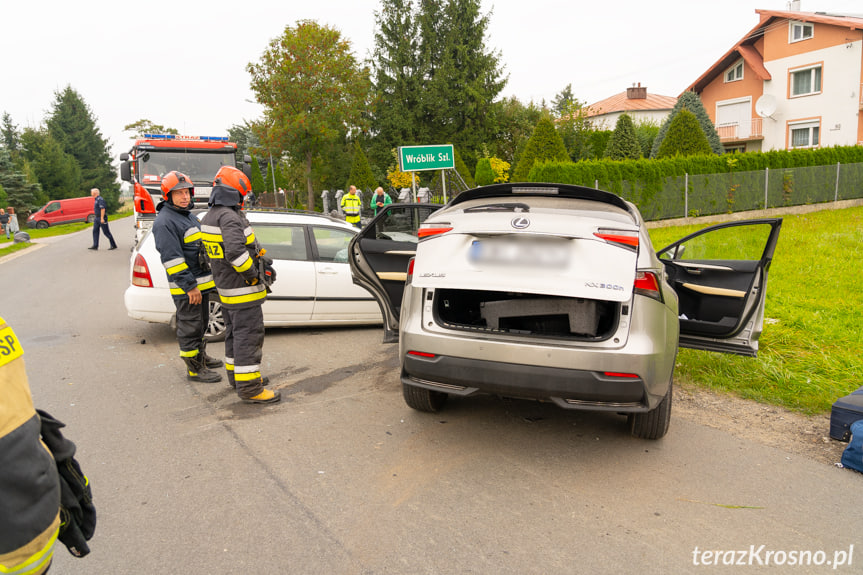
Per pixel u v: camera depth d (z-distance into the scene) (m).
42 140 60.25
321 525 2.83
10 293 10.30
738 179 20.66
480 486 3.20
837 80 27.92
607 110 47.25
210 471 3.38
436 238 3.42
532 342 3.22
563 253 3.17
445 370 3.37
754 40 32.25
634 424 3.74
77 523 1.53
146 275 6.26
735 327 4.30
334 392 4.77
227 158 13.96
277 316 6.53
